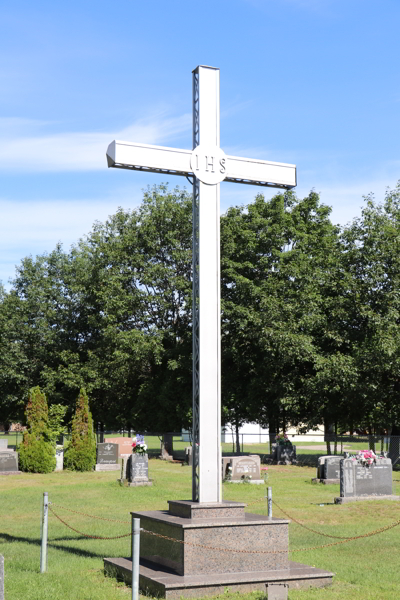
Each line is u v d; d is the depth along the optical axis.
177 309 46.16
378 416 37.50
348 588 10.52
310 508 20.00
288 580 10.32
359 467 21.70
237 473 27.88
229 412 43.16
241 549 10.47
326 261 40.38
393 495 21.98
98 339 51.81
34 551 13.87
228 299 41.59
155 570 10.52
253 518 10.93
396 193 40.75
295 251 40.38
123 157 11.21
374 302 37.75
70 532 16.27
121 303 44.38
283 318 38.25
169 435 43.12
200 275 11.37
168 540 10.62
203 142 11.77
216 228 11.59
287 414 42.69
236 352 41.00
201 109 11.84
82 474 32.94
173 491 25.09
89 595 9.85
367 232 38.00
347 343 38.50
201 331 11.23
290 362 38.28
